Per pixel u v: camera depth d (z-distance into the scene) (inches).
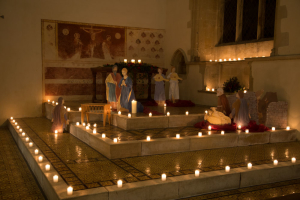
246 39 476.1
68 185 173.2
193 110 402.6
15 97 471.2
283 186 204.8
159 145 251.0
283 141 311.9
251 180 202.2
